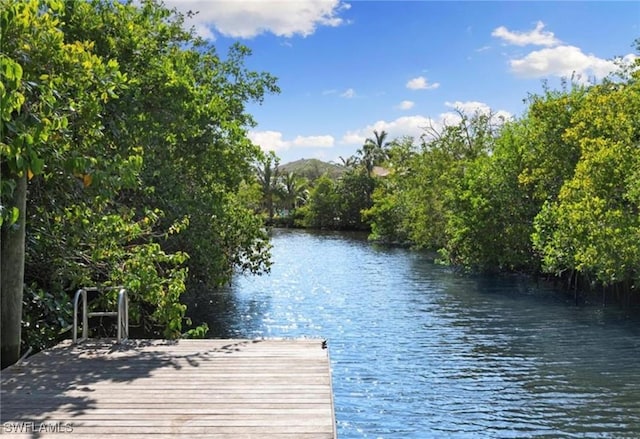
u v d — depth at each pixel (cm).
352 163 7462
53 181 736
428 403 1020
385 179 6391
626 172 1567
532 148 2406
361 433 891
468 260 2773
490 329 1634
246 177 1734
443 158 3672
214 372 555
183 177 1440
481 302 2089
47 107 565
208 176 1581
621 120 1692
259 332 1612
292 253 4081
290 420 432
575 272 2194
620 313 1850
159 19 1266
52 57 650
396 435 881
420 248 4231
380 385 1126
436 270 3070
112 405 463
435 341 1494
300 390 502
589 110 1914
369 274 2923
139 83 1045
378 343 1477
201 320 1777
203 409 454
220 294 2291
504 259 2586
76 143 740
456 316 1833
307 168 10319
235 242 1672
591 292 2180
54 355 618
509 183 2527
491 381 1145
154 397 483
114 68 762
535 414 962
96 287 746
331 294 2295
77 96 695
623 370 1213
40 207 769
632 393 1062
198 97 1205
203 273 1479
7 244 604
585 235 1659
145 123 1088
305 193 7669
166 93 1119
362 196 6675
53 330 780
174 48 1387
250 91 1930
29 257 786
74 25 986
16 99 446
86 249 846
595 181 1619
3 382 523
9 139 510
